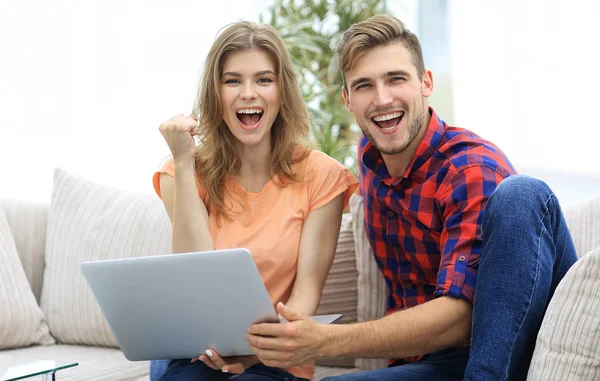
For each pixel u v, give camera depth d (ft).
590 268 4.62
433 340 5.39
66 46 11.95
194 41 12.73
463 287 5.43
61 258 8.09
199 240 6.24
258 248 6.29
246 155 6.55
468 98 13.04
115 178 12.34
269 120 6.41
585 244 6.43
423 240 6.17
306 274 6.35
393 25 6.15
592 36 11.68
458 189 5.79
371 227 6.62
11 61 11.58
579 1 11.76
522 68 12.44
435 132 6.18
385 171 6.47
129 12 12.34
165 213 7.84
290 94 6.51
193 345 5.31
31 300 7.86
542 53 12.21
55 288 8.01
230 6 12.91
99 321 7.70
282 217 6.42
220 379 5.53
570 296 4.70
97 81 12.17
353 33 6.22
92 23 12.11
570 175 11.98
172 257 4.80
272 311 4.94
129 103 12.39
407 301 6.46
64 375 6.66
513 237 5.13
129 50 12.36
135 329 5.32
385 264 6.64
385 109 6.09
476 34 12.89
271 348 5.04
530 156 12.40
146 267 4.89
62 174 8.55
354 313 7.43
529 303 5.07
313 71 12.24
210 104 6.46
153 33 12.50
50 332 8.00
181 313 5.08
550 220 5.35
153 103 12.53
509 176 5.75
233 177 6.59
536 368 4.80
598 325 4.47
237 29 6.39
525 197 5.24
